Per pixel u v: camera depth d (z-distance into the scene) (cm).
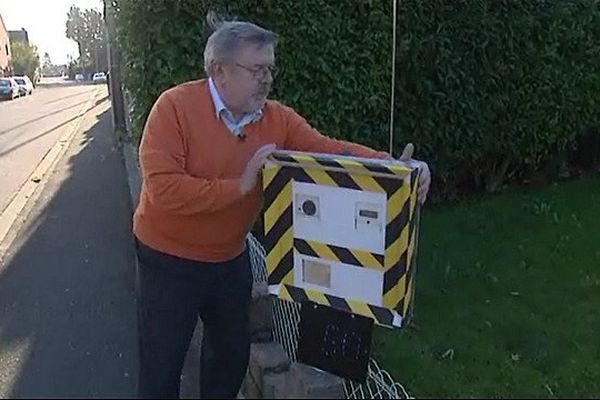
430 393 344
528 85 705
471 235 595
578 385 355
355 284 290
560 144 774
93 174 1093
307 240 296
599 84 754
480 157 709
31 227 754
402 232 275
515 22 677
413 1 610
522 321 430
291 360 349
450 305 453
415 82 631
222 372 320
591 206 678
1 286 549
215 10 532
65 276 570
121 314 476
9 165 1242
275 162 289
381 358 378
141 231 291
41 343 426
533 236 590
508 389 349
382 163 272
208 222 281
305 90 573
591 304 457
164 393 300
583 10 726
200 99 275
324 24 568
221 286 300
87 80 8112
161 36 523
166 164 267
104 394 352
